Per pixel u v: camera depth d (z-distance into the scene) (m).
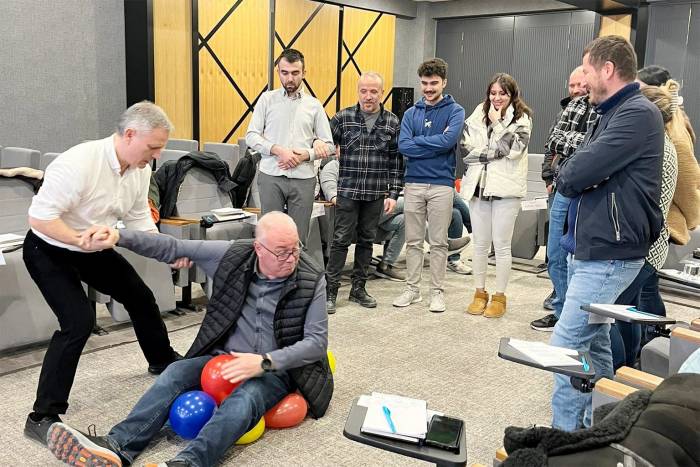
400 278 5.13
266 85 8.14
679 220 2.89
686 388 0.99
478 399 2.87
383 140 4.07
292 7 8.32
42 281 2.30
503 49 9.70
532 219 5.47
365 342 3.56
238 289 2.41
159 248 2.39
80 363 3.06
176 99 6.87
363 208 4.21
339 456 2.32
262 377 2.35
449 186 4.09
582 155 2.08
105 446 2.11
